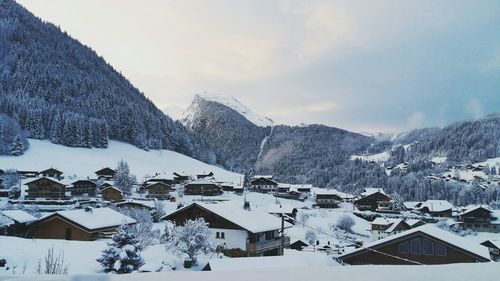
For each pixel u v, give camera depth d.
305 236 73.50
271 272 5.63
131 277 5.50
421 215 122.81
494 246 62.59
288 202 130.62
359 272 5.44
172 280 5.31
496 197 157.50
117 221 46.56
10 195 90.19
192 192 119.81
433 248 24.89
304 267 5.98
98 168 141.88
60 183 89.69
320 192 131.75
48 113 170.38
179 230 31.47
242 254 37.72
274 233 42.56
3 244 29.66
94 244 33.66
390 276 5.22
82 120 172.88
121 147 182.00
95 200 90.25
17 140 137.50
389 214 120.81
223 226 38.88
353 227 99.56
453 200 162.12
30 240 32.62
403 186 183.25
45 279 5.28
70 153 153.50
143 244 32.22
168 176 128.38
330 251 56.41
